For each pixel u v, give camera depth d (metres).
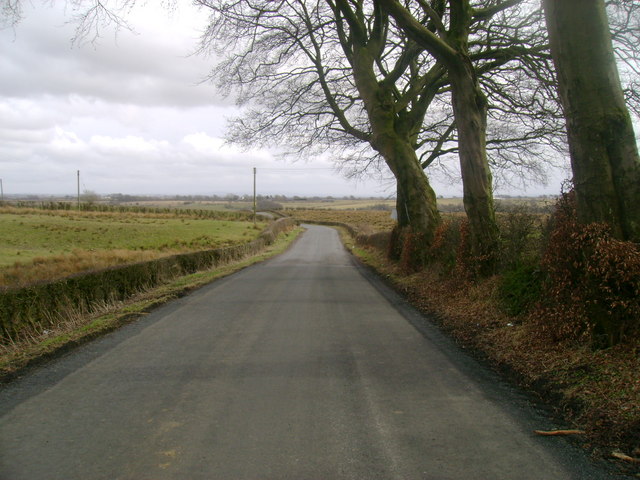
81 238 42.31
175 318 9.20
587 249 5.77
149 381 5.46
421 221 15.27
